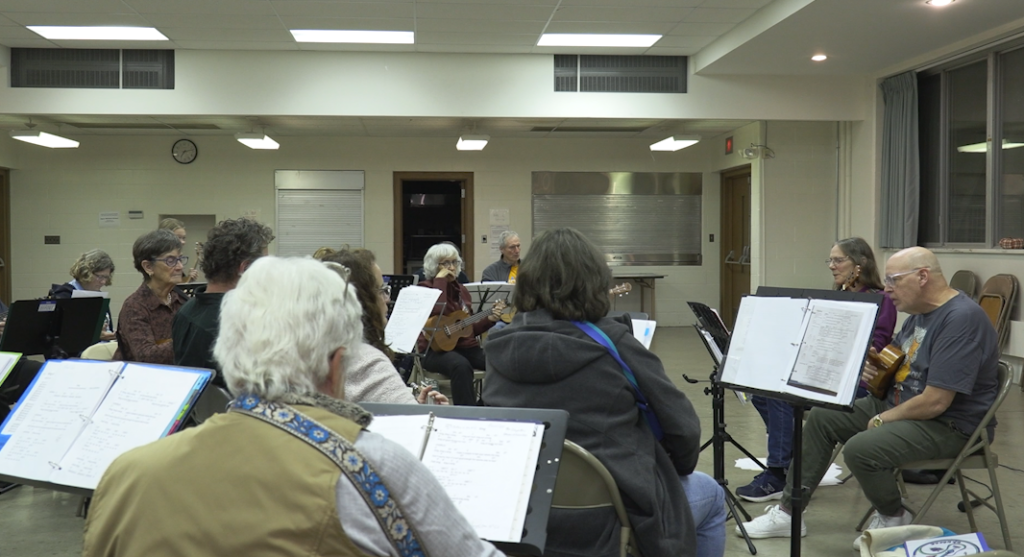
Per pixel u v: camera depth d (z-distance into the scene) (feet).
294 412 3.13
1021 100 19.20
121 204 30.30
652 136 31.40
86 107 21.81
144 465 3.15
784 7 17.94
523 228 31.94
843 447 9.84
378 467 3.05
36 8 18.26
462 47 22.08
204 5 18.12
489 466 4.31
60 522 10.47
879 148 24.12
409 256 32.60
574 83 23.12
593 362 5.60
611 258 32.40
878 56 21.68
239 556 2.88
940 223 22.17
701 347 27.14
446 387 19.16
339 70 22.41
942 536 7.55
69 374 5.77
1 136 28.48
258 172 30.83
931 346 8.87
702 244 32.83
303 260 3.53
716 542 6.73
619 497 5.35
